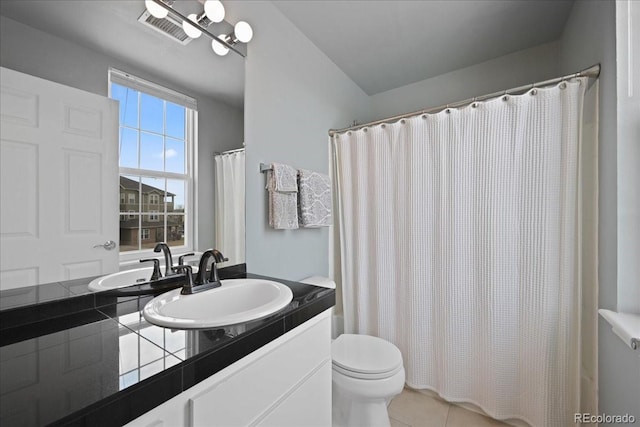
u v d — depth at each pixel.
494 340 1.47
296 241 1.74
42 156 0.79
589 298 1.31
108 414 0.46
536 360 1.37
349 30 1.75
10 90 0.74
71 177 0.85
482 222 1.51
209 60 1.26
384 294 1.87
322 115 1.99
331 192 1.95
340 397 1.37
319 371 1.00
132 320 0.79
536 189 1.38
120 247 0.96
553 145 1.35
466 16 1.62
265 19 1.52
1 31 0.73
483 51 1.99
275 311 0.82
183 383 0.57
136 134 1.01
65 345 0.65
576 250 1.30
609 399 1.11
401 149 1.80
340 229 2.05
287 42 1.66
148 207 1.04
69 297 0.84
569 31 1.63
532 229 1.39
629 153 1.06
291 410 0.87
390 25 1.70
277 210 1.47
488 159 1.50
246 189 1.41
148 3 1.06
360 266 1.96
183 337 0.68
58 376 0.52
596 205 1.27
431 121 1.67
